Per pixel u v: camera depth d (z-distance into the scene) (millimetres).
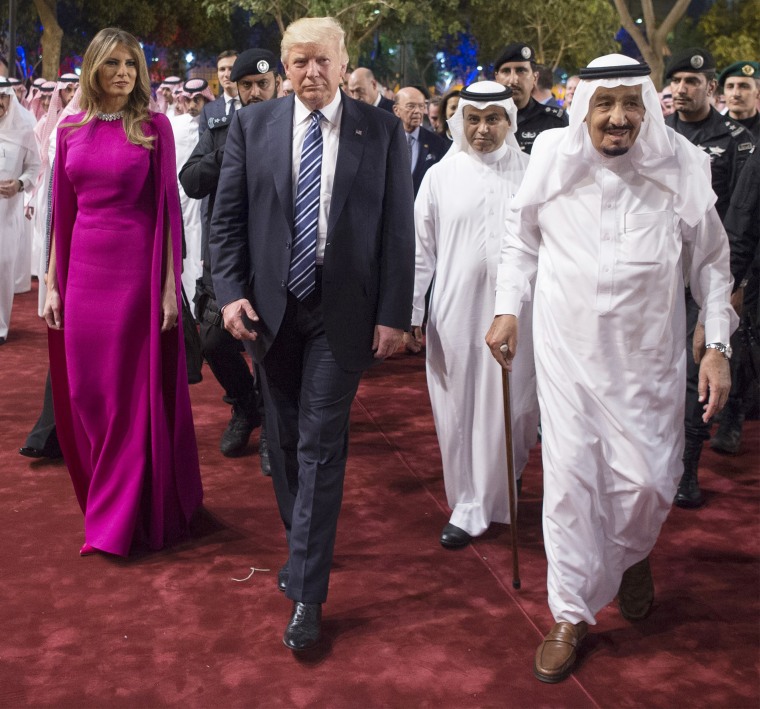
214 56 30094
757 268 4141
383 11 23297
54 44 22797
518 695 2988
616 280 3041
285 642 3219
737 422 5215
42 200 9695
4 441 5297
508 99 3977
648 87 2947
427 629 3365
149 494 3971
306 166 3295
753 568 3869
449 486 4137
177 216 3996
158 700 2945
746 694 3008
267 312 3328
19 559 3879
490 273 3963
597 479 3131
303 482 3324
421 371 7070
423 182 4152
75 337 3941
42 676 3062
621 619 3463
